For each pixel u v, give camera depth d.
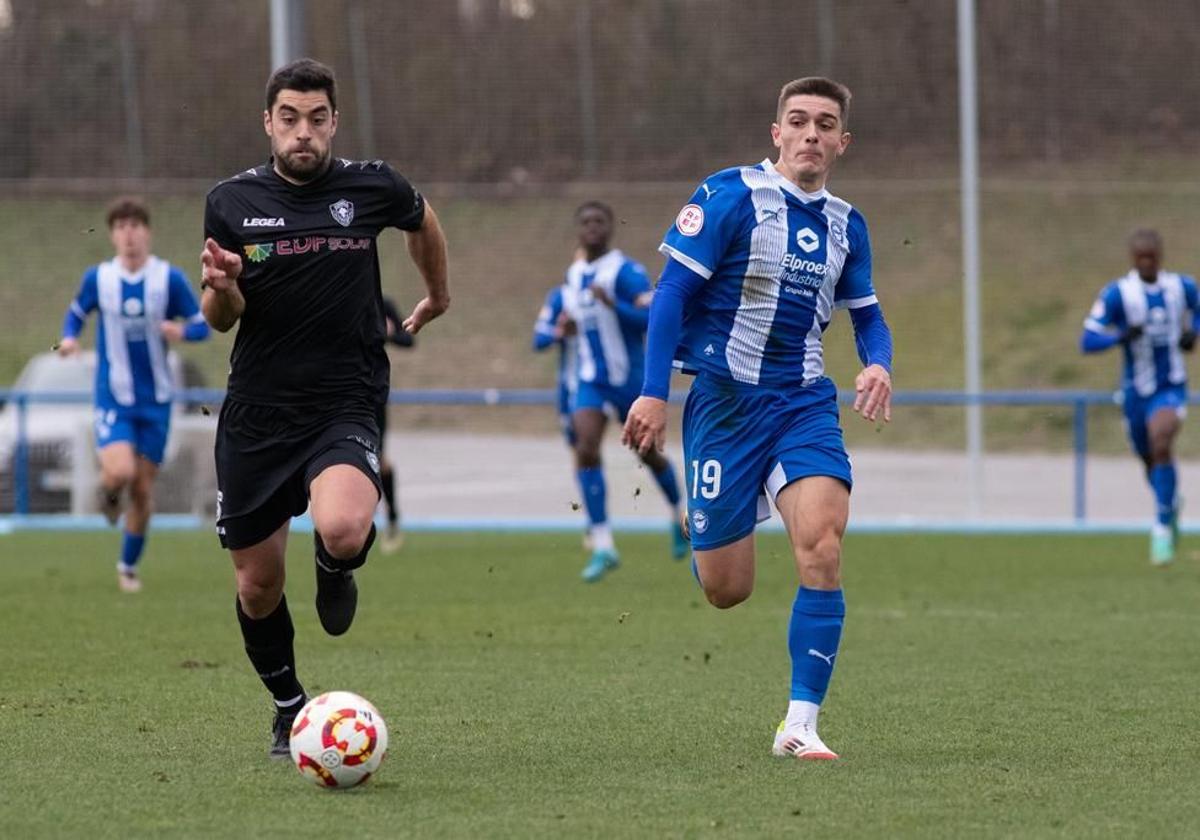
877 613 38.00
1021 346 100.06
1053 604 39.69
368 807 18.47
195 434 64.50
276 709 21.75
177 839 16.97
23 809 18.36
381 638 33.84
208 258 19.11
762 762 21.20
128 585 42.94
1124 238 106.69
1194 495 73.75
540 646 32.66
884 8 91.00
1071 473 80.12
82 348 91.81
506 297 100.38
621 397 45.50
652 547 54.69
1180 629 35.06
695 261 21.53
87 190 89.94
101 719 24.33
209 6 88.56
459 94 93.50
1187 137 93.62
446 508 69.12
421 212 21.44
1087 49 93.12
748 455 21.75
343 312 20.62
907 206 110.31
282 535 21.19
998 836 17.12
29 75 89.19
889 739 22.92
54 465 65.25
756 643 33.12
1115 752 21.91
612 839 16.94
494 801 18.80
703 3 92.19
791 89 22.11
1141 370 48.62
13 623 35.88
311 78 20.55
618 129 94.19
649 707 25.59
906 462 83.38
